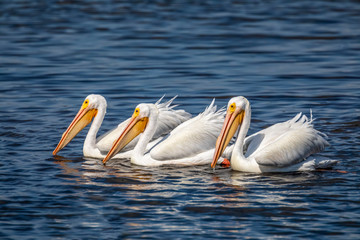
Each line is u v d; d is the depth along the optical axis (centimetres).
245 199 1126
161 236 971
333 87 2100
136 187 1208
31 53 2708
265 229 991
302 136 1335
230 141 1430
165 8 4006
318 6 4044
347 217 1030
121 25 3412
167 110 1557
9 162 1371
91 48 2822
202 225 1010
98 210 1080
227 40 3000
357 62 2498
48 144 1527
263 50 2772
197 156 1416
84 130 1691
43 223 1026
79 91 2080
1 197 1141
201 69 2409
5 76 2289
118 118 1772
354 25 3344
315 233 972
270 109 1838
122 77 2284
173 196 1148
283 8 3978
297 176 1280
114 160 1468
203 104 1914
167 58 2619
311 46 2845
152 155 1408
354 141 1496
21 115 1780
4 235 978
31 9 3947
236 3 4216
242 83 2181
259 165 1321
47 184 1222
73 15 3734
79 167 1366
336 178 1247
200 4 4169
